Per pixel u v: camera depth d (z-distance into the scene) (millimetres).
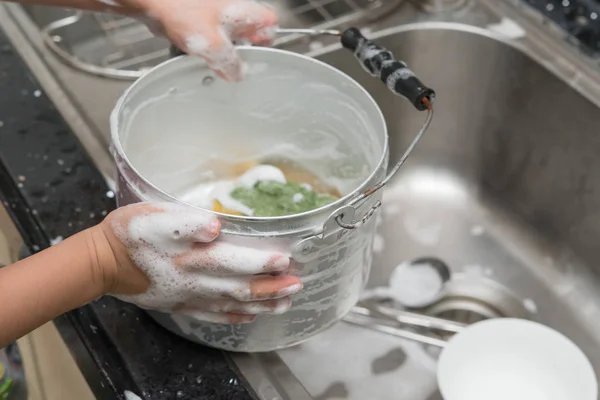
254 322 545
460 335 693
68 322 601
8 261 646
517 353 689
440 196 955
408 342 743
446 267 880
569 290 846
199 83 638
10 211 667
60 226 647
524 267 876
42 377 615
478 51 880
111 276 523
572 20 882
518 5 907
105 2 665
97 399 571
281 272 506
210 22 618
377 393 688
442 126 940
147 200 512
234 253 486
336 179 713
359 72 869
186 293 513
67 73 827
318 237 492
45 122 740
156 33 674
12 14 881
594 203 826
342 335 740
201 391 552
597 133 794
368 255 585
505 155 915
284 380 579
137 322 595
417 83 578
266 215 650
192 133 674
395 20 889
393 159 953
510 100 881
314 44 850
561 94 819
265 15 657
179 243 490
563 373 672
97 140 727
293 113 677
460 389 670
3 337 504
